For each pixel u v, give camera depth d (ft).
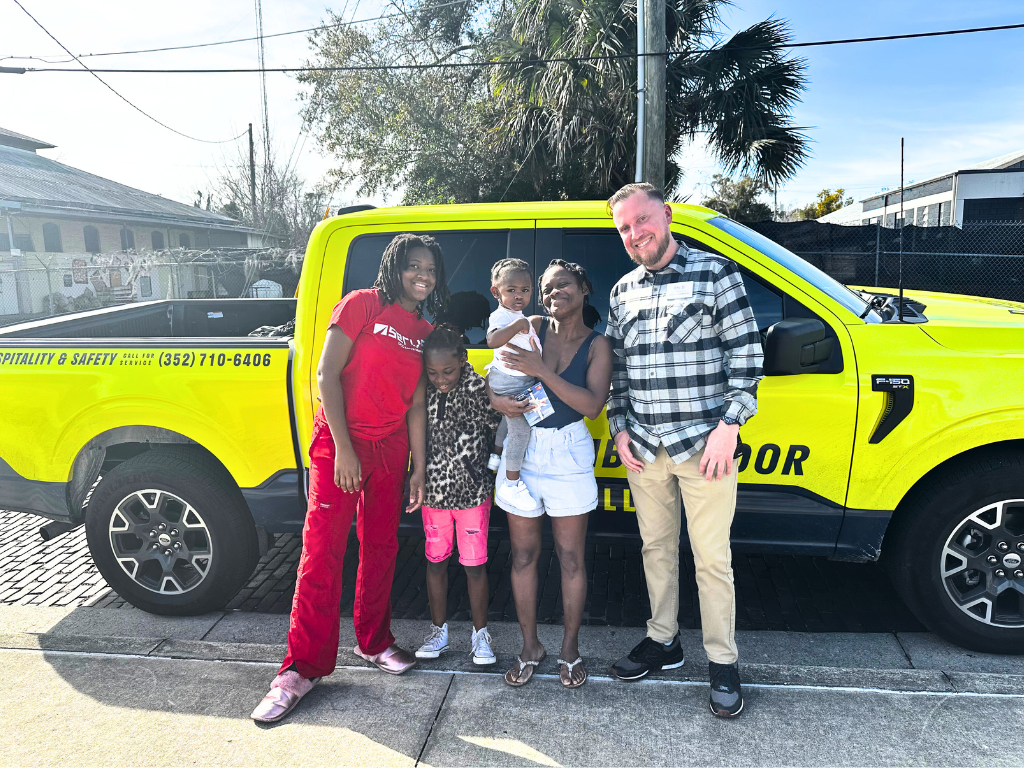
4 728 8.10
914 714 8.00
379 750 7.64
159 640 10.00
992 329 9.11
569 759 7.43
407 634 10.39
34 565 13.42
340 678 9.08
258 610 11.46
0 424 10.95
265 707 8.18
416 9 61.98
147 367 10.52
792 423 9.14
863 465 9.13
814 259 41.11
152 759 7.54
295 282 53.26
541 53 42.93
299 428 10.21
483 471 8.82
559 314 8.07
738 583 12.00
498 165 54.44
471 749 7.63
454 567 13.08
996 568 9.09
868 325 9.20
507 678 8.82
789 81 41.14
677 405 7.89
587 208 10.09
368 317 8.34
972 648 9.42
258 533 11.11
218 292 67.31
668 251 7.87
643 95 30.25
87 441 10.78
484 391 8.62
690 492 8.04
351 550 13.58
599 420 9.65
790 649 9.74
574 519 8.47
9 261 63.57
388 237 10.24
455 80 59.31
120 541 10.82
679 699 8.44
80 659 9.57
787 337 7.91
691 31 41.60
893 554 9.53
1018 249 39.32
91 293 68.54
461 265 10.14
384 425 8.60
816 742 7.60
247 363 10.34
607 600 11.52
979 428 8.89
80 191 79.61
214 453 10.41
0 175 70.44
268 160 97.19
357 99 60.90
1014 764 7.18
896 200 83.82
